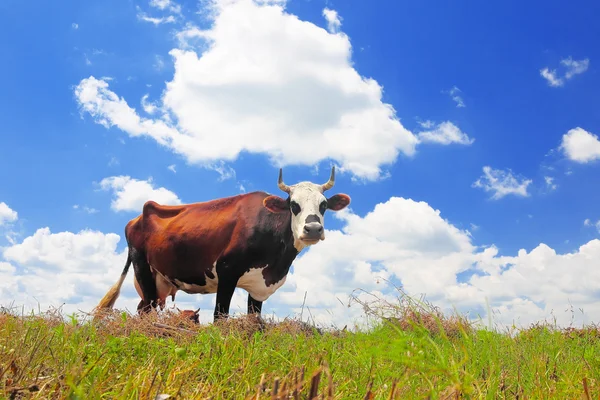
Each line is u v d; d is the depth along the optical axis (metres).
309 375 3.55
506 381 3.89
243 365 4.20
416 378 3.21
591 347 5.89
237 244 10.45
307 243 10.09
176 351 3.91
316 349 4.69
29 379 3.49
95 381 3.49
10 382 3.28
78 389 2.89
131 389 3.36
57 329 4.70
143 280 11.93
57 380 3.33
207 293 11.58
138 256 11.90
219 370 4.05
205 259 10.83
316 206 10.28
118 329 6.37
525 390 3.83
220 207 11.11
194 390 3.61
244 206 10.84
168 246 11.16
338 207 11.13
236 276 10.53
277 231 10.46
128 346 4.86
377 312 4.00
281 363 4.41
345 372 3.96
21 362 3.82
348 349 4.39
